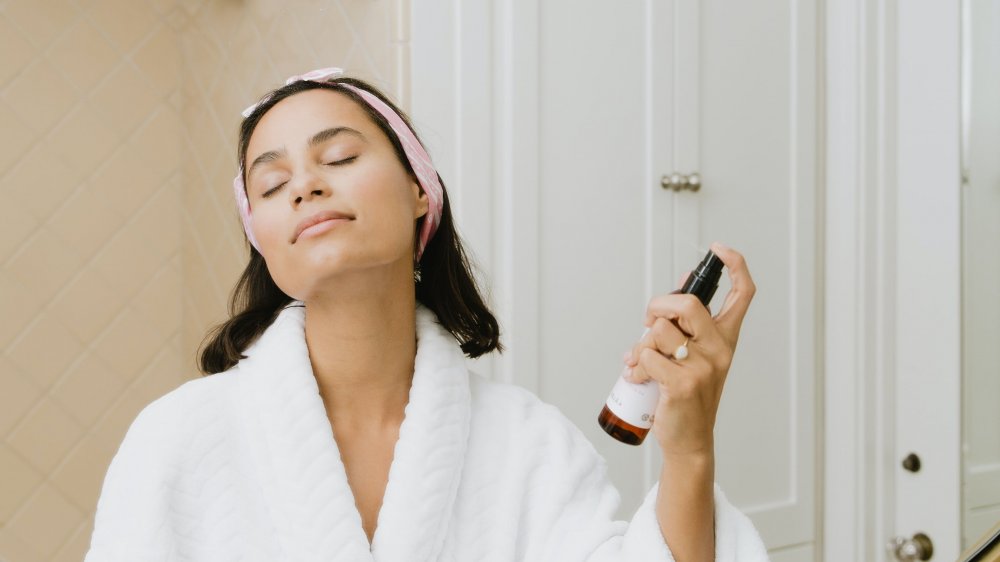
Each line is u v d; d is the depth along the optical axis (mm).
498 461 739
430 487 675
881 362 1809
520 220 1479
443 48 1396
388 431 710
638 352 709
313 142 655
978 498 1670
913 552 1765
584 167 1549
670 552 666
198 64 1761
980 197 1648
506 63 1457
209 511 669
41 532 1625
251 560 662
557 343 1539
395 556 658
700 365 641
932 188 1733
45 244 1632
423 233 752
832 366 1839
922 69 1746
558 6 1510
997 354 1639
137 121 1742
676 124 1642
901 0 1785
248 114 732
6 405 1590
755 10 1735
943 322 1720
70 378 1661
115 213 1716
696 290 691
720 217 1708
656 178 1623
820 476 1860
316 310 685
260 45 1606
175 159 1797
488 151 1445
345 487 659
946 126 1700
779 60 1771
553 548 722
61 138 1646
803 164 1805
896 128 1803
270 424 671
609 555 697
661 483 681
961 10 1663
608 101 1568
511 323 1481
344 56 1460
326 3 1482
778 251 1788
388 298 686
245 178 732
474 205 1437
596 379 1581
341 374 693
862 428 1803
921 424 1771
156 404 700
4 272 1587
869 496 1814
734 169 1722
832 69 1816
